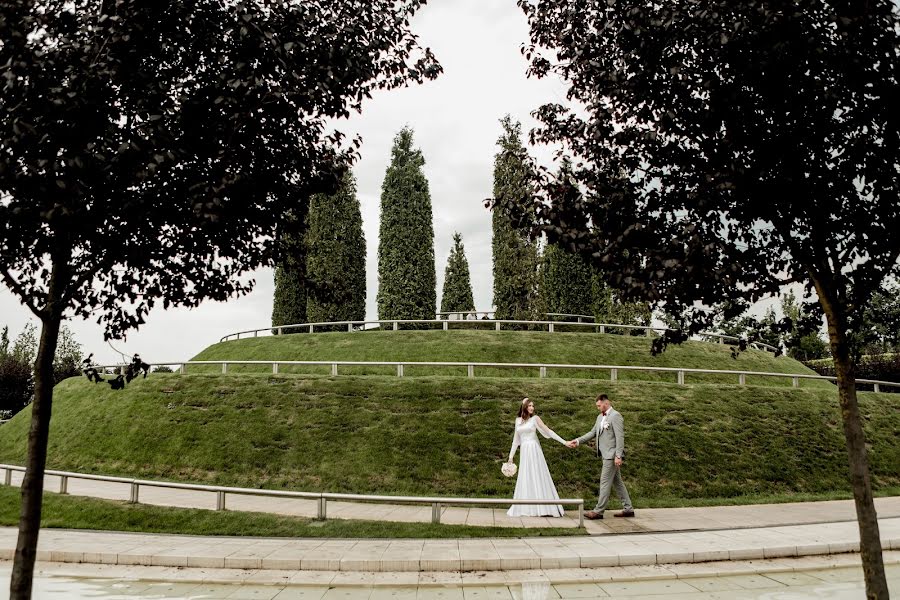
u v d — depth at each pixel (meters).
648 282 5.68
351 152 6.36
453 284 38.91
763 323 7.04
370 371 23.36
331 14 5.90
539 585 7.05
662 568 7.79
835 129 5.61
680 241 5.51
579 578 7.33
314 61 5.49
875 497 14.41
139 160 4.54
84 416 19.47
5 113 4.34
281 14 5.33
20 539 4.64
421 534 9.77
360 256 35.22
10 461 19.11
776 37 5.10
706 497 13.84
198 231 5.46
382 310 32.72
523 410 11.86
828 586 6.92
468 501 9.99
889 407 19.84
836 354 5.67
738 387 19.11
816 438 16.88
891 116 5.39
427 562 7.81
